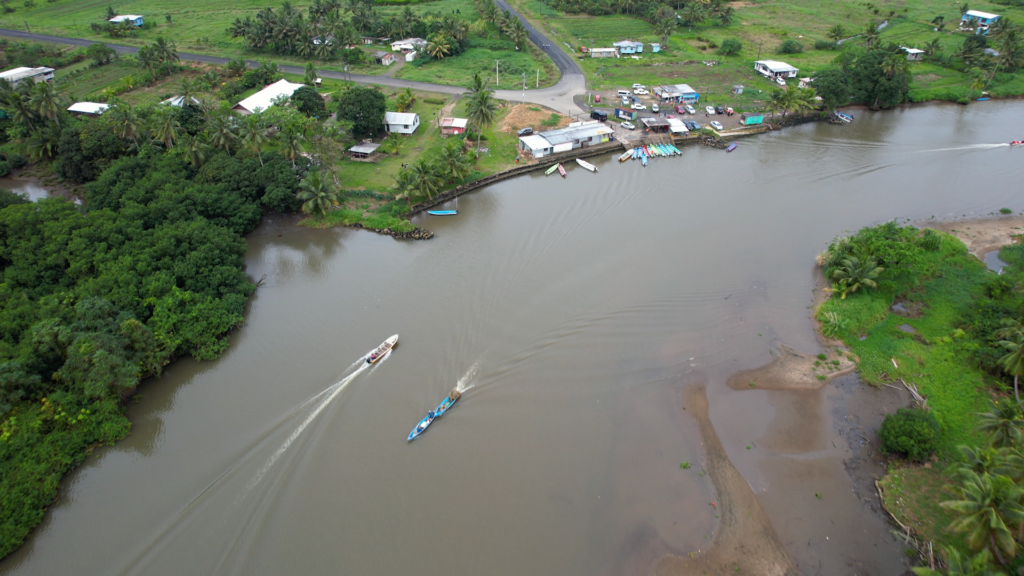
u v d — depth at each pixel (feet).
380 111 403.34
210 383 224.53
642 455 198.49
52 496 180.65
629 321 255.29
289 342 244.01
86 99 456.45
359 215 333.01
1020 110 481.46
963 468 161.79
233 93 470.80
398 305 264.31
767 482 190.08
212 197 305.94
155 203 293.23
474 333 245.65
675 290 274.98
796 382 227.81
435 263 295.07
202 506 179.11
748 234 320.91
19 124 398.21
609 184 374.22
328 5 631.97
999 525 143.54
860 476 191.93
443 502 180.86
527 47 615.98
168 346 228.22
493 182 379.76
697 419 212.64
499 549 168.45
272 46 598.75
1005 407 182.91
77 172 363.56
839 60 524.52
